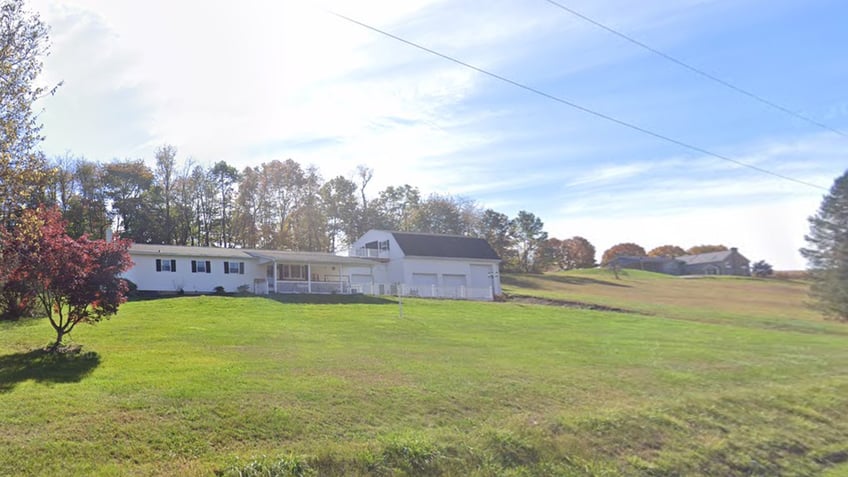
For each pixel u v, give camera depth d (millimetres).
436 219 75562
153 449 7402
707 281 74062
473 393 11234
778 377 15516
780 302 50219
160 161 58656
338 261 39969
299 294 34531
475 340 19516
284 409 9211
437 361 14562
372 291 39562
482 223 79188
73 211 51344
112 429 7871
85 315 14562
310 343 16688
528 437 8906
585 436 9438
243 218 64625
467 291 41906
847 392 14008
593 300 43969
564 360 15938
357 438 8375
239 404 9250
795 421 11805
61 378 10867
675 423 10602
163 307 24922
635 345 20172
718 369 16125
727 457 9758
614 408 10914
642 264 102938
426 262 46344
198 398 9445
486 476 7809
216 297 29344
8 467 6590
